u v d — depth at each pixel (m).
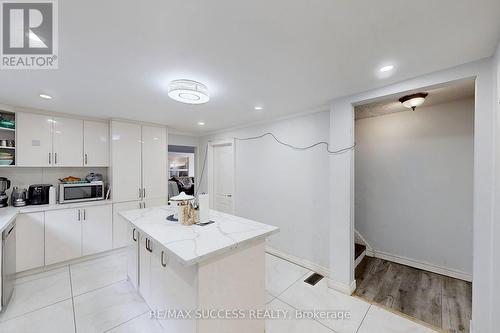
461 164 2.64
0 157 2.63
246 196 3.84
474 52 1.45
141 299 2.17
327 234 2.72
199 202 1.92
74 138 3.12
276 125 3.33
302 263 2.97
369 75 1.81
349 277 2.27
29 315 1.94
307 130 2.94
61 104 2.60
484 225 1.50
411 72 1.75
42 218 2.71
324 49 1.42
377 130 3.29
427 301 2.18
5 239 2.04
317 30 1.22
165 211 2.43
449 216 2.72
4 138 2.81
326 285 2.47
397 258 3.11
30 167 3.01
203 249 1.34
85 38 1.28
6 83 1.93
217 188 4.67
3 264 2.00
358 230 3.48
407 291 2.36
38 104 2.60
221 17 1.11
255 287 1.65
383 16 1.11
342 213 2.30
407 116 3.03
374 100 2.17
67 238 2.89
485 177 1.50
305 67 1.67
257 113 3.06
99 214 3.16
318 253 2.81
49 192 2.91
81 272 2.73
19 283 2.46
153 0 0.99
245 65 1.63
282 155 3.25
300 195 3.02
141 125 3.61
